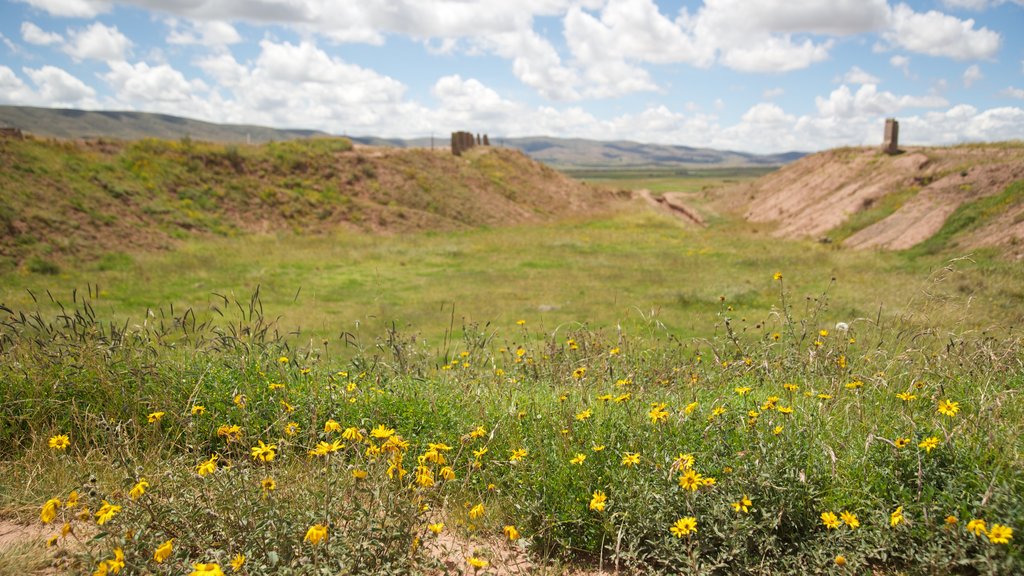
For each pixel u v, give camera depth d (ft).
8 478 11.96
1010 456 10.23
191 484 10.33
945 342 17.35
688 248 84.07
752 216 121.19
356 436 10.33
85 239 71.36
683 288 53.72
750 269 64.18
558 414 13.43
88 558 8.36
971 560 8.57
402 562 8.78
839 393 14.26
